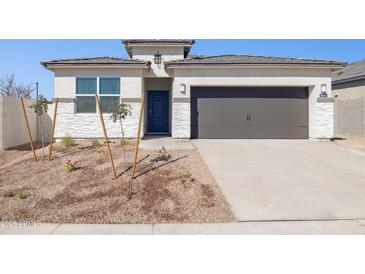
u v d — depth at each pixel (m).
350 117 19.95
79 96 14.66
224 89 15.41
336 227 5.83
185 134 14.73
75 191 7.67
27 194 7.53
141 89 14.78
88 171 9.05
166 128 17.70
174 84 14.78
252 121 15.43
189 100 14.77
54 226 5.98
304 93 15.55
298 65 14.66
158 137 15.95
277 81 14.95
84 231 5.74
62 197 7.34
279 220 6.16
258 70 14.92
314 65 14.67
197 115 15.40
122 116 9.98
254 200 7.12
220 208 6.71
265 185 8.09
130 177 8.45
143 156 10.64
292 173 9.13
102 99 14.66
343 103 20.58
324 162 10.44
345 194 7.54
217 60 15.26
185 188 7.73
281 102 15.49
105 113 14.62
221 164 9.90
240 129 15.41
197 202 7.01
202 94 15.40
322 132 14.94
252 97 15.44
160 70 16.94
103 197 7.29
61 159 10.57
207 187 7.82
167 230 5.76
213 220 6.20
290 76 14.97
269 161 10.43
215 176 8.68
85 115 14.57
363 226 5.88
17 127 14.47
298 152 11.98
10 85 34.28
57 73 14.59
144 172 8.81
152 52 17.11
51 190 7.77
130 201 7.06
